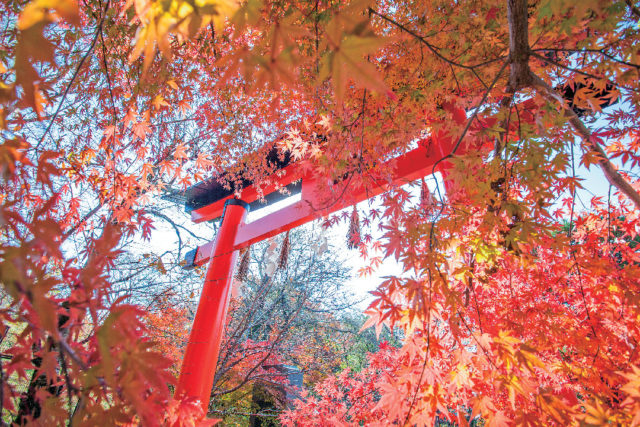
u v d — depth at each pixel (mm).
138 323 751
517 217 1537
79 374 725
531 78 1358
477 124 1976
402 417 1262
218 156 3742
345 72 609
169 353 5078
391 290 1282
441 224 1474
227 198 5367
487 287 2252
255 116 3430
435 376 1294
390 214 1620
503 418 1300
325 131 2686
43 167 905
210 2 711
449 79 2010
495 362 1367
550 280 2168
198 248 5555
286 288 8672
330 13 1510
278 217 4418
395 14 2414
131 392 676
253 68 707
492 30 1866
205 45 2480
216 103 3338
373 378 3336
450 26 2004
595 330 1884
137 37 752
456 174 1540
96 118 2863
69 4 596
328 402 3439
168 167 2385
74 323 768
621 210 2352
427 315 1201
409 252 1293
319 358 8367
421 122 2111
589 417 1147
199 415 1376
